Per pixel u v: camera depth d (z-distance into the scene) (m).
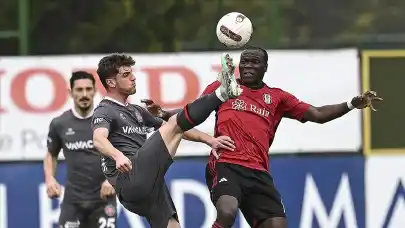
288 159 36.75
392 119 37.00
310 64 36.84
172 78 36.66
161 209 24.98
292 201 36.69
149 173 23.94
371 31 42.00
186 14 41.16
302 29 41.72
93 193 32.00
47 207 36.56
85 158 31.89
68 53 40.84
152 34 41.25
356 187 36.81
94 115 25.17
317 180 36.75
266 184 24.94
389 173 36.88
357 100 25.16
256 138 24.89
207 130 35.91
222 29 25.28
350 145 36.91
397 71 37.03
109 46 41.19
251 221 25.19
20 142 36.59
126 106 25.75
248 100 25.11
